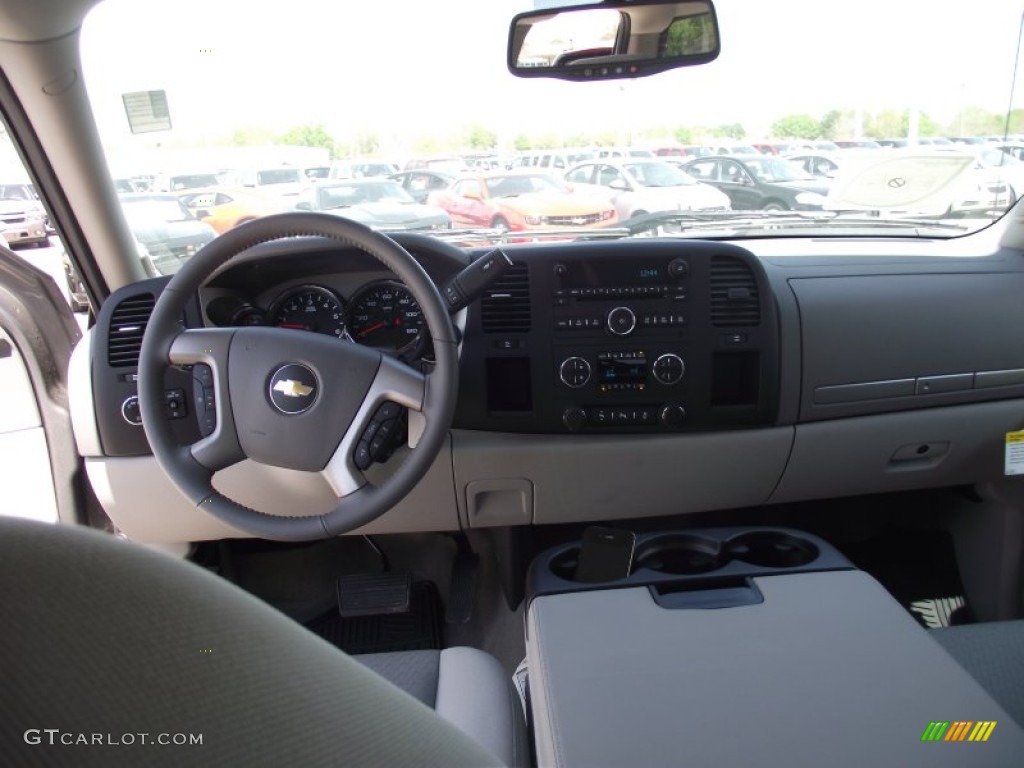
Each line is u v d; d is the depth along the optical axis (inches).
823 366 72.7
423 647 81.4
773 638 48.8
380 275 71.8
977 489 84.7
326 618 85.6
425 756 23.4
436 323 54.0
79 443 71.4
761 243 87.5
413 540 91.7
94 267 76.5
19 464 77.5
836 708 42.3
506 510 74.8
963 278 76.5
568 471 72.7
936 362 75.2
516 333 70.4
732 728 41.1
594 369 70.8
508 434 72.5
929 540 92.7
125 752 15.4
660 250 69.1
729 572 57.4
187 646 17.2
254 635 18.9
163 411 58.0
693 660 46.9
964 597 87.4
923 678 44.6
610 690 44.4
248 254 65.8
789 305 72.1
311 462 56.7
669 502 75.2
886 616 50.8
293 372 56.0
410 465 55.6
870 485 78.2
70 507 80.1
